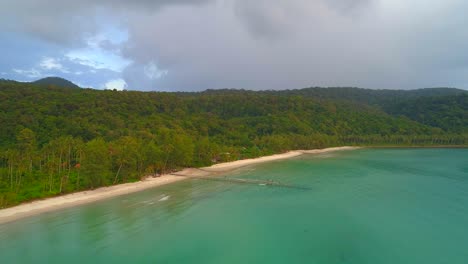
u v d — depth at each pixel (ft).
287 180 317.83
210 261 151.33
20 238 175.11
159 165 343.26
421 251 155.74
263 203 238.07
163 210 222.69
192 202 241.55
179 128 527.40
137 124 495.41
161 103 650.02
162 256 156.35
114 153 301.63
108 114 495.82
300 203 236.63
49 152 322.34
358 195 255.50
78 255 157.17
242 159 474.90
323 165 419.13
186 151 371.76
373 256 152.35
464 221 192.95
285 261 150.30
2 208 217.56
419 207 221.05
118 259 153.48
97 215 211.00
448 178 319.06
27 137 334.65
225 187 288.71
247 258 153.28
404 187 279.69
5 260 152.25
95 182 272.92
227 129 614.75
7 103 430.20
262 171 374.22
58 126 411.95
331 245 165.37
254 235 179.73
